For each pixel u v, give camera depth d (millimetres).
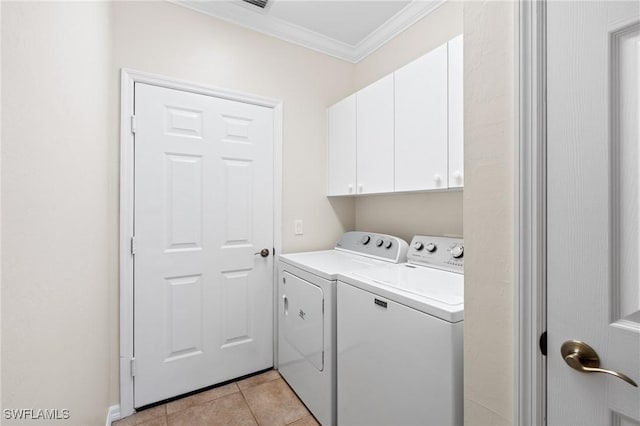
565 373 635
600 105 583
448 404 939
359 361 1317
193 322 1876
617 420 586
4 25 463
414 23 2045
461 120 1376
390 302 1159
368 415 1261
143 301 1722
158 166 1760
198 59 1886
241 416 1673
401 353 1108
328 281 1518
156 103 1754
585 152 602
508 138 700
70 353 831
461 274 1473
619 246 578
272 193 2172
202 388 1906
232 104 2006
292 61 2262
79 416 939
